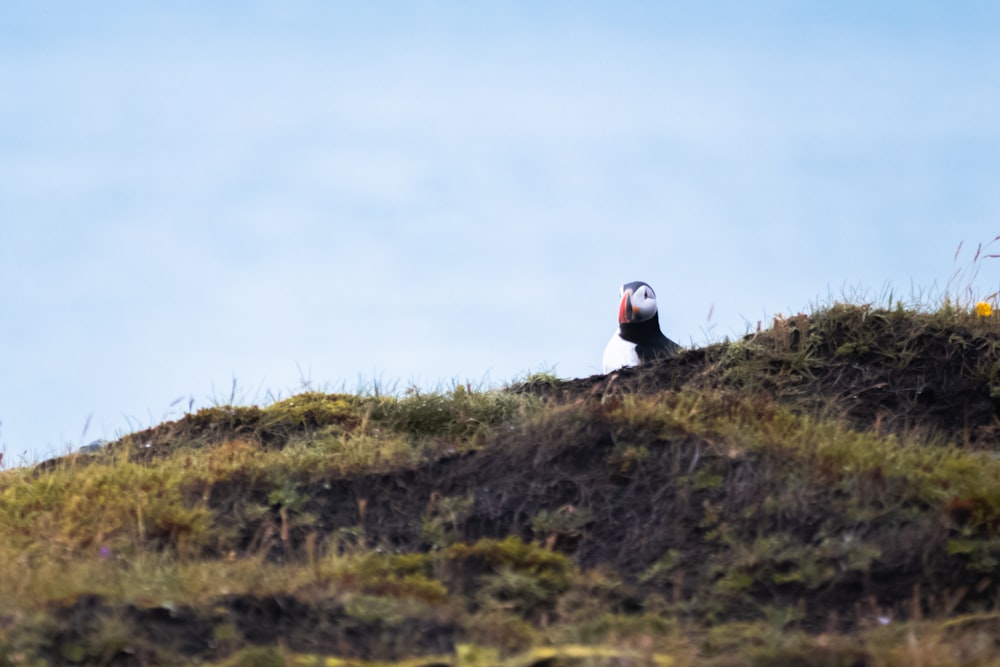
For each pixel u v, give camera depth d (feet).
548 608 66.28
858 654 56.44
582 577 69.46
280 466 90.63
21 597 63.10
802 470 79.41
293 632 59.88
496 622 62.03
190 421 112.27
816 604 65.98
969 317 115.55
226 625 59.77
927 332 112.68
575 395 117.60
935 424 102.17
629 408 88.38
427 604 64.23
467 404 110.01
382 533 80.23
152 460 101.76
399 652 57.98
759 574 68.69
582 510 78.38
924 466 83.66
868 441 88.02
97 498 88.38
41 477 96.68
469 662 56.34
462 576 69.67
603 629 62.23
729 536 73.41
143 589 64.54
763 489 77.46
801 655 56.54
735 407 92.12
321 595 63.57
